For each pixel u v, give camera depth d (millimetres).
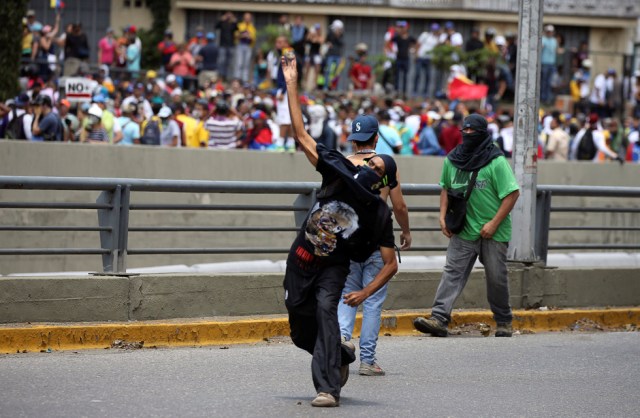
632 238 43469
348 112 44344
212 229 21203
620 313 24328
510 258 24328
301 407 14758
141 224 36594
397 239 28109
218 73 54625
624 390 16938
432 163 39781
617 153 48625
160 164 36188
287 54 14930
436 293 21703
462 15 69062
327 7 68688
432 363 18797
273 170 37688
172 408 14469
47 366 17375
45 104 36406
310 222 14430
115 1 67500
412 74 55156
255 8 68375
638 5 71438
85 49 50688
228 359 18578
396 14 68875
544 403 15812
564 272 24453
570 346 20969
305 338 14945
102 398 15000
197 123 39625
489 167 20938
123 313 20172
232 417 14039
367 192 14305
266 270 30531
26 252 19562
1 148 34469
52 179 19609
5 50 43156
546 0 70750
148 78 45281
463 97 50625
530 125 24156
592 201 43156
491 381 17359
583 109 57438
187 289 20781
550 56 56406
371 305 17500
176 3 67750
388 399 15656
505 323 21984
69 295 19734
